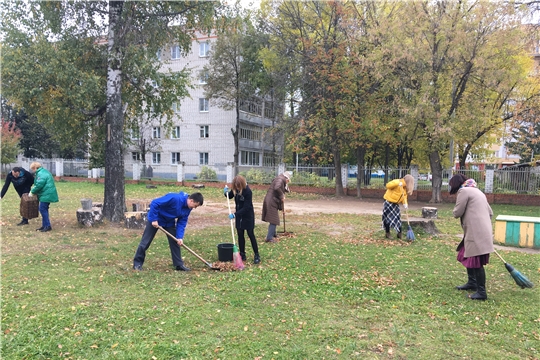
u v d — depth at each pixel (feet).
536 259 24.26
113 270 19.67
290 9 70.23
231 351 11.41
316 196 70.18
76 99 33.55
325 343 12.12
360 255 24.38
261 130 131.34
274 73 76.07
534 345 12.47
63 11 35.55
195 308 14.64
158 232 30.55
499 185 62.03
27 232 29.04
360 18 63.21
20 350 11.12
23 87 32.07
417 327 13.53
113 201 33.99
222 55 96.17
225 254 21.97
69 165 96.84
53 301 15.05
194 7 36.52
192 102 121.19
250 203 21.86
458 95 56.54
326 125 65.31
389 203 29.68
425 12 54.65
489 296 17.13
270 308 14.89
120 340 11.87
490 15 51.65
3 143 89.35
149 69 35.78
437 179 62.49
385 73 55.11
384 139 63.82
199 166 88.28
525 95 61.16
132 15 35.94
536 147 79.92
